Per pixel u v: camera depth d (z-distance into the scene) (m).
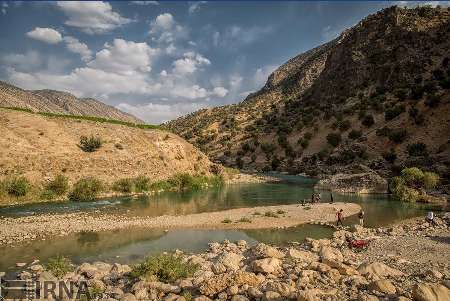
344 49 185.88
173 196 52.72
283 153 134.38
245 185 72.06
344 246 23.52
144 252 23.86
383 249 22.14
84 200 46.47
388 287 12.99
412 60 139.62
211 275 16.47
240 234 29.22
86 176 51.72
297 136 140.25
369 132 109.50
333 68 185.50
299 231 30.33
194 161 76.00
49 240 26.64
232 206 43.69
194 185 64.00
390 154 84.44
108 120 71.25
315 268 15.95
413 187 53.38
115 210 39.53
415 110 97.69
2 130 50.66
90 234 28.69
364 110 124.12
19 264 20.50
